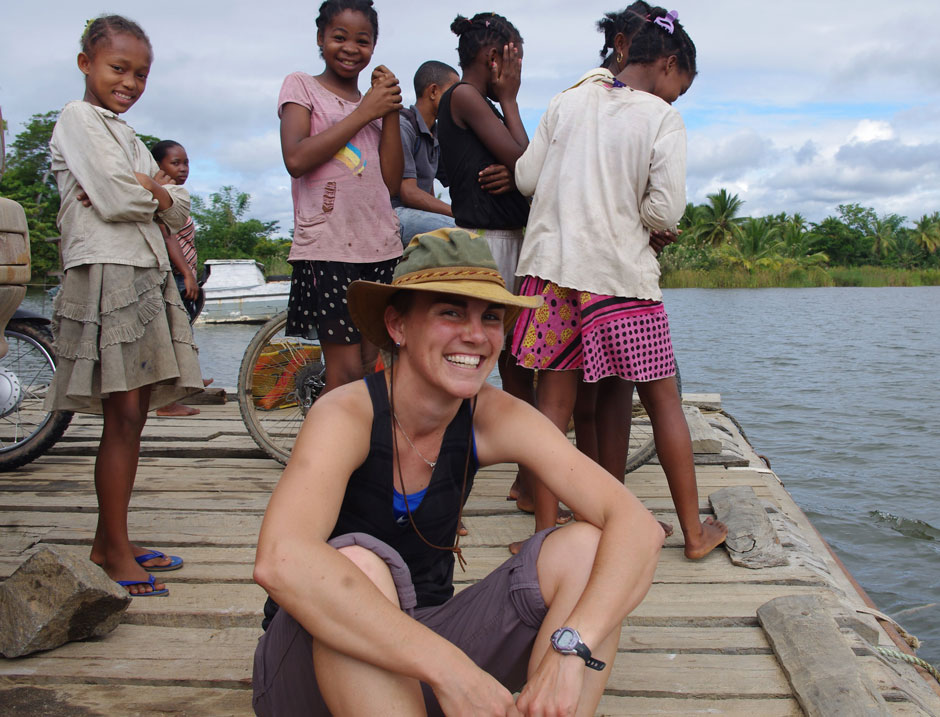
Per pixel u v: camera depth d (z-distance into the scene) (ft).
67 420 13.46
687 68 9.84
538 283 9.75
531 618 5.80
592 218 9.31
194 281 17.95
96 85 8.84
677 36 9.70
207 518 11.10
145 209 8.60
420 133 14.15
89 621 7.79
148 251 8.74
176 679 7.20
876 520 17.61
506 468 14.11
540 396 10.01
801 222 244.83
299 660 5.42
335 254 10.85
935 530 16.97
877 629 8.50
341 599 4.94
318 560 5.01
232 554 9.86
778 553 9.73
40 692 7.07
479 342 5.53
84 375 8.54
